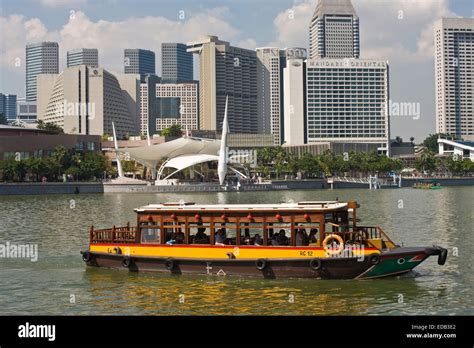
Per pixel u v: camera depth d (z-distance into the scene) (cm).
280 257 3025
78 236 5269
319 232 3006
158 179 17575
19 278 3256
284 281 3008
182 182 17325
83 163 16750
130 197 12525
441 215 7000
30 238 5156
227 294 2811
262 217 3091
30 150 17225
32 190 13900
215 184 16275
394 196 11962
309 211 3011
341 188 17762
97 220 6812
